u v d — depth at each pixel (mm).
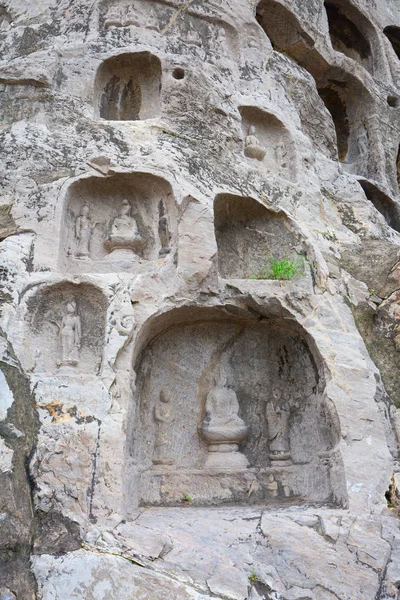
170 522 5398
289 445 6836
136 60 8094
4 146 7000
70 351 5910
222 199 7254
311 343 6617
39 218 6512
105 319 6047
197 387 6941
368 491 5758
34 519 4930
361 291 7430
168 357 6852
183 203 6711
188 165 7152
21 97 7574
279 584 5121
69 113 7441
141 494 6184
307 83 9352
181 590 4816
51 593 4680
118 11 8500
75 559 4805
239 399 6973
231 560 5117
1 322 5742
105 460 5262
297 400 6906
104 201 7223
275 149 8477
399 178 11477
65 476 5141
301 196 7930
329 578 5211
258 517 5566
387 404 6559
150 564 4898
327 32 10609
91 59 7953
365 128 10945
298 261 7164
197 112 7711
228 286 6664
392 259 7812
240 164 7656
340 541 5375
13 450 5020
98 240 7047
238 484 6539
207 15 8844
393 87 11523
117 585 4750
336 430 6156
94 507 5098
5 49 8266
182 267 6391
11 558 4648
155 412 6625
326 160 8969
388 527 5504
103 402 5523
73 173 6879
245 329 7086
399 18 12781
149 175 6957
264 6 9867
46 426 5316
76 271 6594
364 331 7125
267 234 7570
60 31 8305
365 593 5176
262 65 8922
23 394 5406
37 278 6086
